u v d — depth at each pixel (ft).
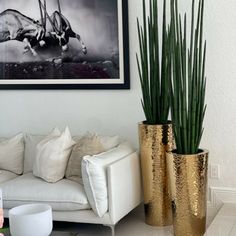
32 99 15.26
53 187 12.21
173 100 11.35
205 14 12.80
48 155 12.66
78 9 14.28
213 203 13.24
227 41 12.69
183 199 11.47
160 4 13.15
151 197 12.71
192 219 11.52
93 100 14.49
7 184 12.71
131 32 13.78
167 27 13.03
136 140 14.14
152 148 12.41
